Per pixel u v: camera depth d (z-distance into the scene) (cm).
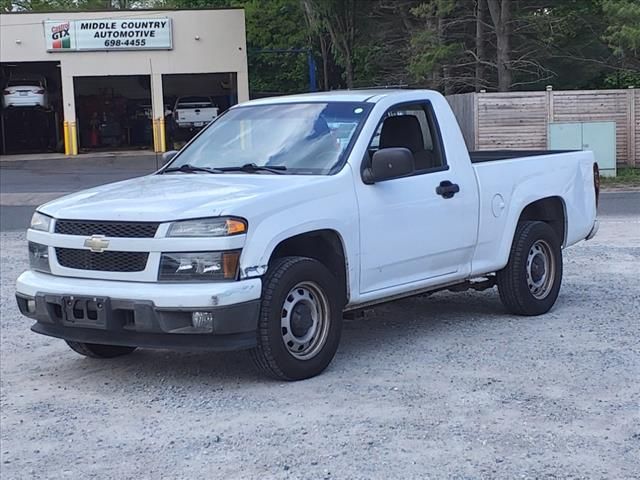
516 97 2495
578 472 475
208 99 4006
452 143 777
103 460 520
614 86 3381
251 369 696
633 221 1562
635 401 585
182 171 749
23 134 4281
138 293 602
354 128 711
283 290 627
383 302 725
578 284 998
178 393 641
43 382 687
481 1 2862
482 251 796
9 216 1866
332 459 502
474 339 761
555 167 884
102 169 3259
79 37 3888
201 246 599
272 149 727
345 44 3612
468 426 546
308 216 644
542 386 620
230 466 500
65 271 645
